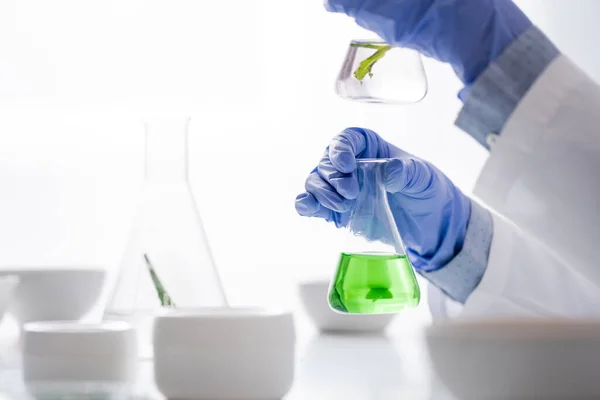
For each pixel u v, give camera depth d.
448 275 1.41
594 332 0.68
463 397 0.71
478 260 1.40
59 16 2.69
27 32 2.68
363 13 1.25
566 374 0.67
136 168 2.79
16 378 0.94
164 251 1.07
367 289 1.03
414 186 1.29
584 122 1.22
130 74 2.75
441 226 1.38
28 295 1.26
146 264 1.07
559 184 1.24
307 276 1.52
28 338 0.82
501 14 1.27
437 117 2.79
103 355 0.81
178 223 1.09
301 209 1.24
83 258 2.79
